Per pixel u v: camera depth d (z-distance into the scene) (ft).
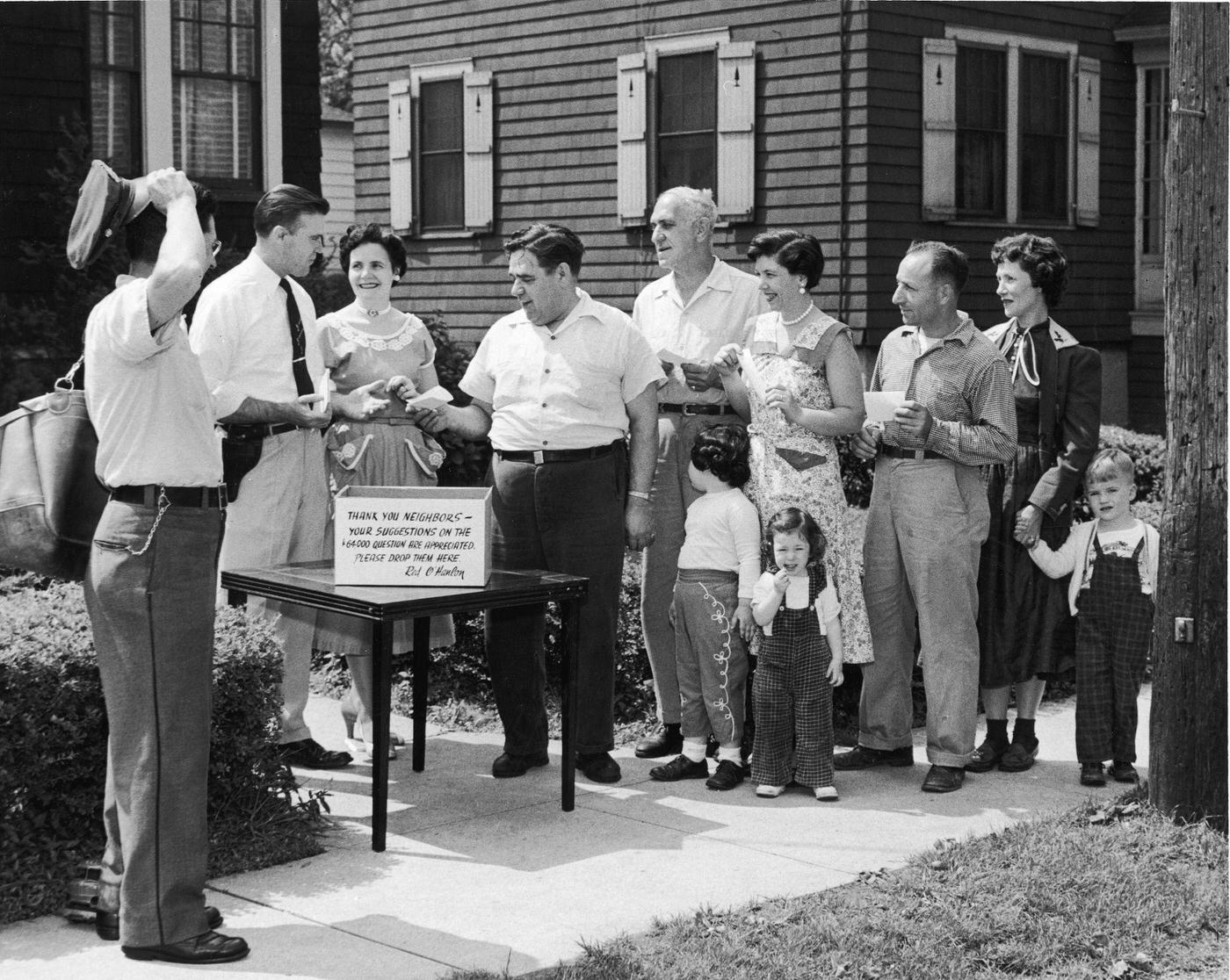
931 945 13.51
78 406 13.06
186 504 12.80
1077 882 15.10
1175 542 17.12
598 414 18.21
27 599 16.99
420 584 16.21
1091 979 13.20
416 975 12.75
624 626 22.26
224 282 17.90
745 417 19.47
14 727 14.29
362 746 19.83
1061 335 19.31
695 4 43.60
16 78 31.89
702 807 17.71
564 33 47.26
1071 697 23.80
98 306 12.89
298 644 18.76
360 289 19.69
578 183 47.42
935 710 18.51
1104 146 48.70
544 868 15.47
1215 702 17.10
